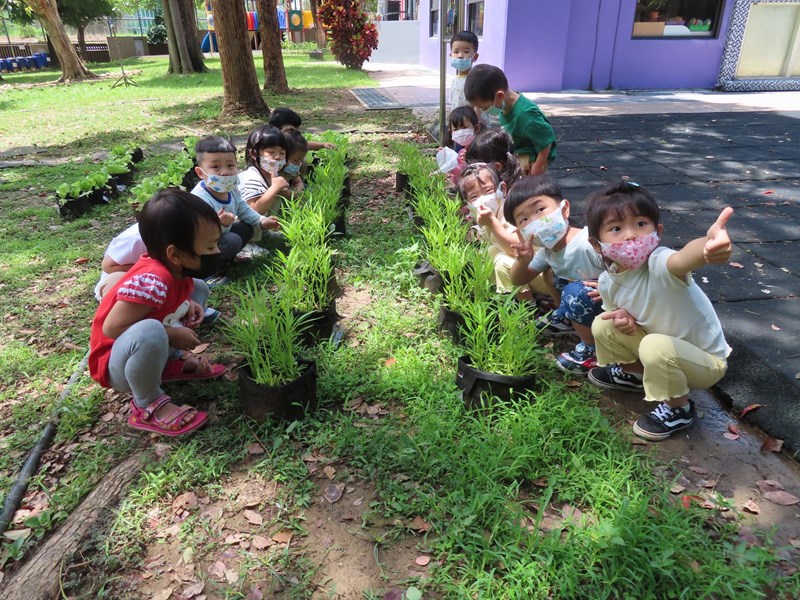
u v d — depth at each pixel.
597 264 2.80
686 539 1.88
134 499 2.20
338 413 2.63
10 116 11.27
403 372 2.87
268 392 2.48
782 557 1.88
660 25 11.97
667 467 2.30
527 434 2.37
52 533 2.11
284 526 2.09
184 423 2.50
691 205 5.25
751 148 7.29
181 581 1.89
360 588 1.86
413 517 2.11
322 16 18.73
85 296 3.85
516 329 2.74
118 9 32.56
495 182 3.59
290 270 3.22
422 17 19.59
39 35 42.25
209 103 11.87
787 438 2.40
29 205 5.80
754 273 3.86
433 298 3.63
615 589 1.79
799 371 2.80
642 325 2.45
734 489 2.19
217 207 3.78
